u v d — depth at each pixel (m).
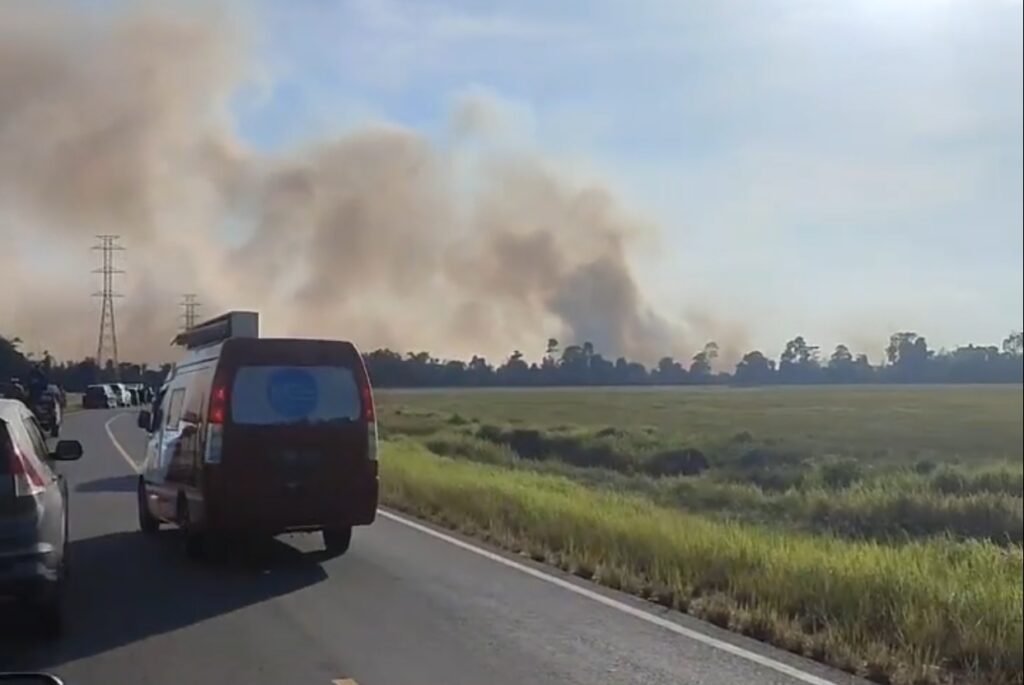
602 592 11.76
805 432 59.66
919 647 9.04
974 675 8.70
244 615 10.54
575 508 17.97
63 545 9.98
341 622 10.24
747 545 13.45
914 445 53.28
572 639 9.58
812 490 34.78
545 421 65.19
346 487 13.53
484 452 42.41
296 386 13.47
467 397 103.94
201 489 13.21
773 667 8.68
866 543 20.03
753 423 66.12
